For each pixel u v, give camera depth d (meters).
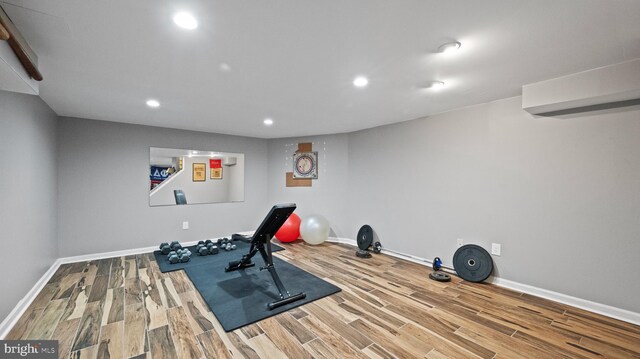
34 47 1.71
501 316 2.28
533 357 1.77
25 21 1.41
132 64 1.99
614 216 2.27
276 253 4.20
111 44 1.69
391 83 2.40
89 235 3.77
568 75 2.21
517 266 2.81
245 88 2.52
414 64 2.01
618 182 2.25
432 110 3.35
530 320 2.21
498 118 2.93
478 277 2.99
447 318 2.24
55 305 2.42
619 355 1.79
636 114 2.17
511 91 2.64
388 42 1.68
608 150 2.29
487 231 3.04
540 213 2.66
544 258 2.64
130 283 2.95
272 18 1.41
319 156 5.10
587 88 2.13
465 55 1.86
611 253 2.29
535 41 1.67
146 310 2.35
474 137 3.13
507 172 2.87
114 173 3.96
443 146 3.44
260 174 5.49
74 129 3.66
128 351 1.79
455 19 1.43
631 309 2.19
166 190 4.43
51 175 3.22
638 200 2.17
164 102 2.97
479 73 2.18
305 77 2.25
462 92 2.66
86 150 3.75
